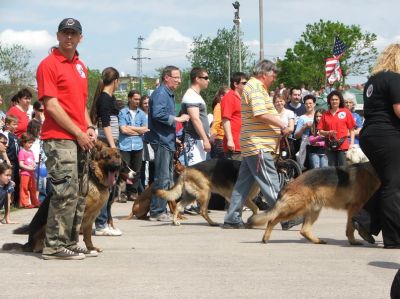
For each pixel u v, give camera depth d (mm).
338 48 23516
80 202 6676
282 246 7504
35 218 7008
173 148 10492
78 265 6211
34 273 5809
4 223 10430
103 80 8844
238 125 10789
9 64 39312
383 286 5199
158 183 10406
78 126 6664
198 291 5031
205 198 9984
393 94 6941
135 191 14703
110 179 6805
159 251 7102
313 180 7660
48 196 7016
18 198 13000
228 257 6664
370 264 6223
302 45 64312
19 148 12914
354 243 7648
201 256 6734
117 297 4848
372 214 7539
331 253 6945
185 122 11648
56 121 6453
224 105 10633
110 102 8797
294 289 5105
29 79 39875
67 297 4859
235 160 10141
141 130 13219
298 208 7664
